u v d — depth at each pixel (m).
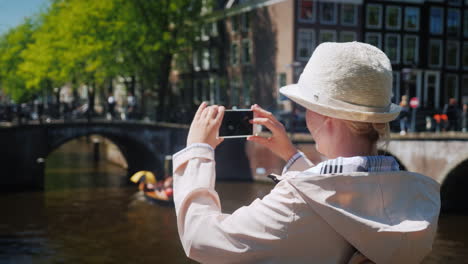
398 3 30.17
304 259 1.06
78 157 39.66
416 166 20.05
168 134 29.06
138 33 29.41
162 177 28.78
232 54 33.62
